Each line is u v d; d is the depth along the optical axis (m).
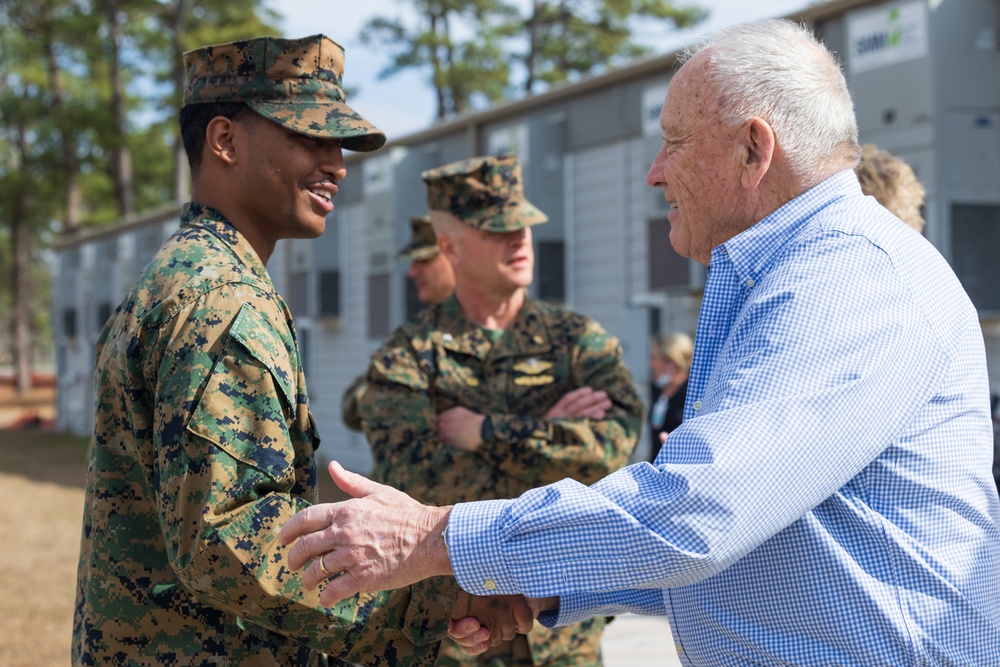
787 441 1.58
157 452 1.85
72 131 27.20
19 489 12.87
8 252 45.06
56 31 27.23
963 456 1.74
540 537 1.63
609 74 8.96
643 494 1.62
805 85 1.83
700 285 8.16
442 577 1.99
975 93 6.31
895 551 1.69
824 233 1.77
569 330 3.32
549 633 2.96
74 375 22.94
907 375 1.66
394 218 11.91
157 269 1.97
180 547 1.81
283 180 2.11
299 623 1.85
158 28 26.73
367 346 13.43
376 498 1.75
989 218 6.33
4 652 5.82
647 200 8.74
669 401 7.11
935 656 1.69
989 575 1.77
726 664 1.78
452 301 3.33
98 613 1.96
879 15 6.56
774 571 1.72
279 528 1.84
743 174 1.86
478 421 3.03
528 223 3.18
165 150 32.25
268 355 1.89
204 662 1.93
